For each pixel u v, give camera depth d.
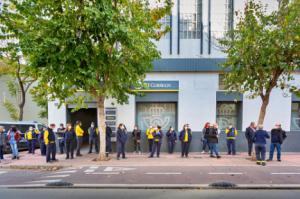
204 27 14.62
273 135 10.96
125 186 6.84
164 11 11.12
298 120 14.90
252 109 14.44
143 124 15.03
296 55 9.69
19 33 7.70
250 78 10.37
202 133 13.89
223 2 14.70
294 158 11.73
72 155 11.72
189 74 14.57
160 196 6.04
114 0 8.24
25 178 7.87
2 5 7.19
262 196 6.06
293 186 6.79
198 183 7.10
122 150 11.76
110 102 14.45
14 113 24.50
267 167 9.39
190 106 14.54
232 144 13.03
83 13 7.43
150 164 10.11
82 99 12.05
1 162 10.88
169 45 14.55
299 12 9.35
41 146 13.01
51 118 14.61
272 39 9.44
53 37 8.05
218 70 14.34
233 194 6.21
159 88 14.46
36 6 8.02
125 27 7.96
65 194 6.22
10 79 25.20
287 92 14.38
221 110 15.12
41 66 8.67
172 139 13.43
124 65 9.76
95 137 13.63
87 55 8.34
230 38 12.70
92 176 7.99
